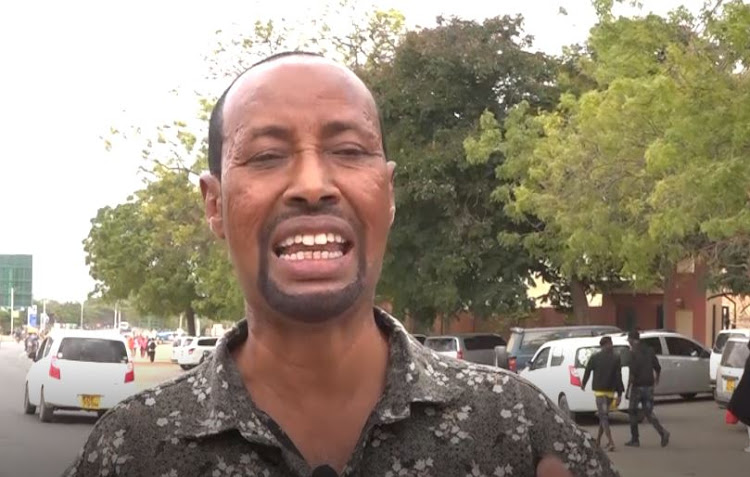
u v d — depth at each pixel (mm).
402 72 29281
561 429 2170
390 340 2148
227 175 2092
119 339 21266
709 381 25500
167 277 61219
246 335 2188
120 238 64250
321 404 2119
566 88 28750
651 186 20797
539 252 27000
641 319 36969
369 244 2078
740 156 15281
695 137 15547
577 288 31406
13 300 105250
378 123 2156
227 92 2221
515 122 26172
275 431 2057
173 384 2162
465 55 28562
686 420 21969
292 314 2020
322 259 2033
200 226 43188
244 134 2078
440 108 28750
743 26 15125
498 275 29422
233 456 2039
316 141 2064
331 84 2104
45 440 17781
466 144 26562
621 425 21297
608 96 19719
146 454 2066
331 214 2037
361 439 2035
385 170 2129
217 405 2055
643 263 21938
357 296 2047
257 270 2049
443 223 28734
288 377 2107
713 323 34188
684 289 34844
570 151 22141
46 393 20781
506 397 2141
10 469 14156
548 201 23188
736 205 16094
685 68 15703
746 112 15094
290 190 2027
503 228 28938
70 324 145125
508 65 28625
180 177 42594
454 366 2215
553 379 21406
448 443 2068
